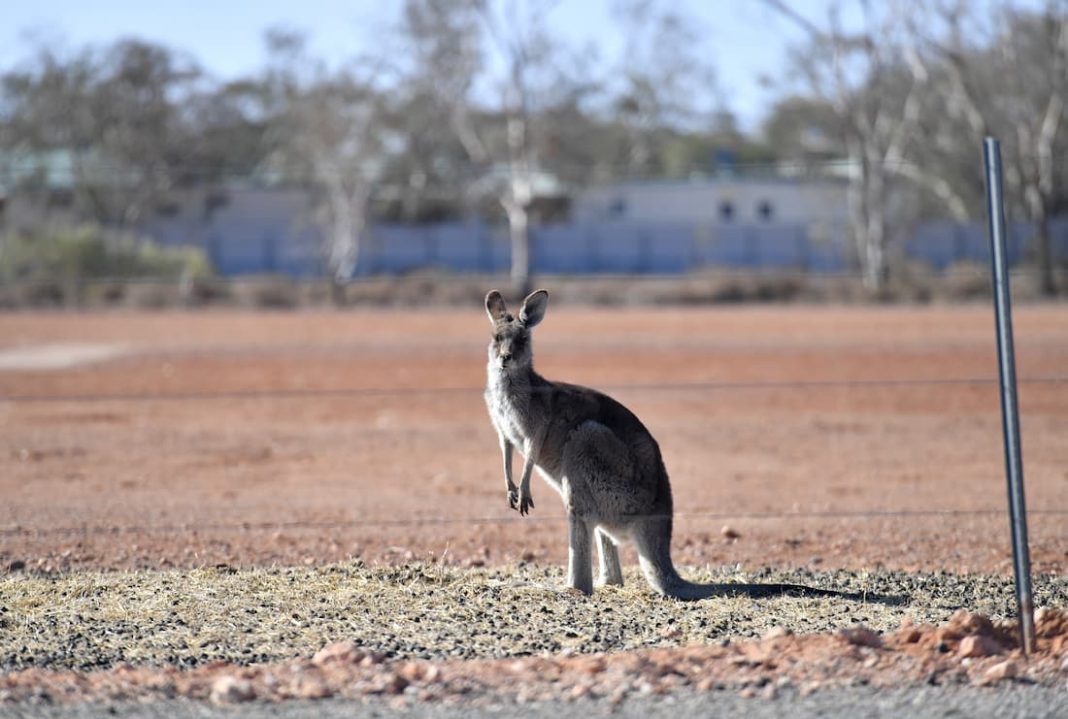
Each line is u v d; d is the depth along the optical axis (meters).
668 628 18.70
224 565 23.27
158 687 15.49
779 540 26.72
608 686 15.30
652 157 170.00
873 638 17.20
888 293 104.00
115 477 34.09
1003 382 16.64
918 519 28.69
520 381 21.39
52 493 31.80
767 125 154.00
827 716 14.34
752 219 166.62
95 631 18.36
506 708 14.64
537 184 159.12
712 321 85.44
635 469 21.17
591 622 19.02
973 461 36.12
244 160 168.88
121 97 161.38
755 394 49.59
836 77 117.00
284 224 165.50
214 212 165.25
